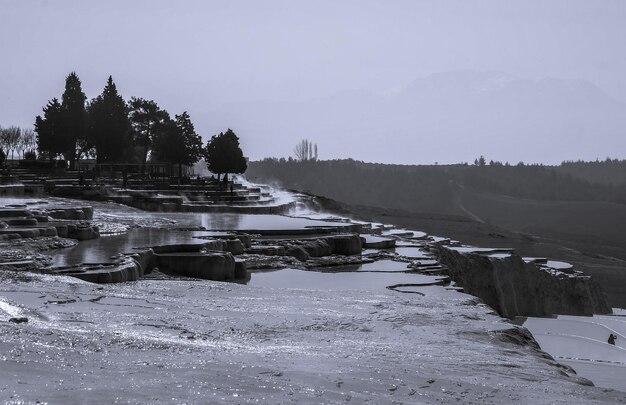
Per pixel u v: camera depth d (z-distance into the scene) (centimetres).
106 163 9012
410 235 6200
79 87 9169
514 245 12331
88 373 1144
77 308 1967
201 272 3228
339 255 4247
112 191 6769
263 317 2133
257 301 2525
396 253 4462
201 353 1447
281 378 1248
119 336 1515
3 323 1472
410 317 2338
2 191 6000
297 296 2745
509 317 5259
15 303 1884
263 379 1219
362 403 1132
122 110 9350
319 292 2891
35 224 3762
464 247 5950
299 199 8856
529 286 5581
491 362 1728
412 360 1641
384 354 1702
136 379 1130
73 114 9069
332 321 2153
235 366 1311
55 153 9319
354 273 3562
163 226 4669
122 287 2595
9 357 1185
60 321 1708
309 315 2241
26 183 7025
